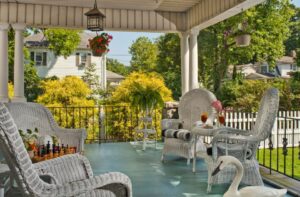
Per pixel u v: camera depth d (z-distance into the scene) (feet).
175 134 16.31
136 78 29.89
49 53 62.18
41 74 61.87
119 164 16.42
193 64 22.12
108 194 6.50
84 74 60.49
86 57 64.95
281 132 24.50
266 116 11.48
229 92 39.60
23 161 5.32
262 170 14.17
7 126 5.04
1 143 5.19
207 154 12.16
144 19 22.24
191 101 17.70
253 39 39.63
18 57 20.49
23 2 20.02
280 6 41.19
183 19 22.91
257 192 7.62
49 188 5.79
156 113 26.45
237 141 11.86
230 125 21.54
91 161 17.16
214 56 42.32
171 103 24.29
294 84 37.78
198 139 16.17
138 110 26.05
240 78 42.42
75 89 31.68
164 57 52.95
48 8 20.56
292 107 34.40
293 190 11.23
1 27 20.01
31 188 5.47
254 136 11.56
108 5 21.01
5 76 20.16
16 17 20.02
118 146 21.97
